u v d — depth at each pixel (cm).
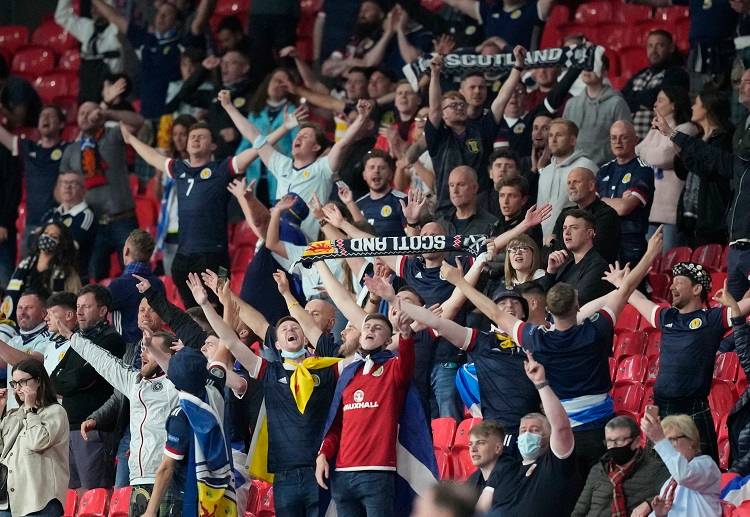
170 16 5662
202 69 5316
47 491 3400
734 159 3819
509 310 3241
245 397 3509
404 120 4819
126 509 3516
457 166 4116
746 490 3050
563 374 3088
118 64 5969
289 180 4256
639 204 3934
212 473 3203
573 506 2916
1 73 5862
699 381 3316
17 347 4003
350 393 3139
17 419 3453
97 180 4956
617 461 2894
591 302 3219
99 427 3619
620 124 4012
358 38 5575
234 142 5072
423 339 3522
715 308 3334
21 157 5128
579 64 4366
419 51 5359
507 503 2905
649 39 4744
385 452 3097
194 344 3712
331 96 4984
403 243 3400
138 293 4041
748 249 3772
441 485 1673
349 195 3938
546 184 4084
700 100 4216
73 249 4447
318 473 3134
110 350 3728
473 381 3384
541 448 2925
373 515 3080
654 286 4172
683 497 2820
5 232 5103
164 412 3372
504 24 5103
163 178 5019
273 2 5456
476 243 3372
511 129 4534
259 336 3544
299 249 4028
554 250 3747
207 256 4331
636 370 3816
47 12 6825
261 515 3538
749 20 4822
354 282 3844
